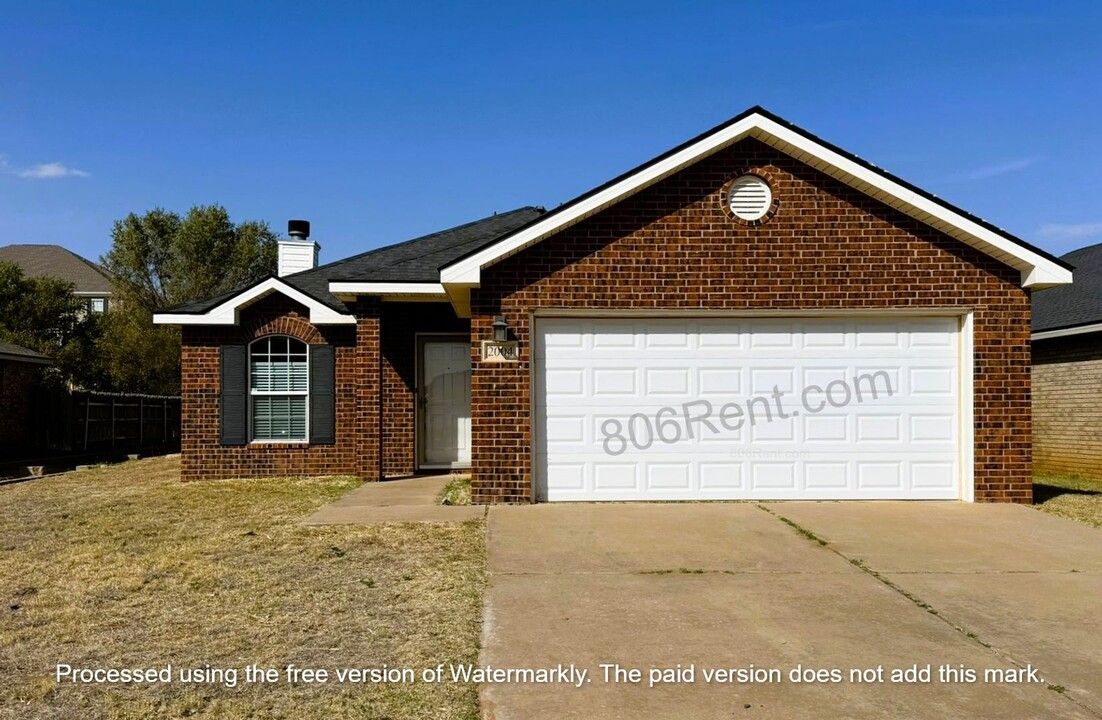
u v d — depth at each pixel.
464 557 7.07
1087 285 16.91
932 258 9.70
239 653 4.82
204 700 4.16
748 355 9.90
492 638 5.07
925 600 5.92
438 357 13.65
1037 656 4.83
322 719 3.96
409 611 5.59
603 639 5.07
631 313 9.74
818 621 5.44
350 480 12.83
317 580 6.36
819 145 9.42
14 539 8.22
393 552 7.27
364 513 9.17
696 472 9.85
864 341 9.90
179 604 5.78
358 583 6.27
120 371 31.05
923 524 8.45
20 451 19.27
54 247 45.91
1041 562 6.99
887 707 4.12
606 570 6.67
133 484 13.28
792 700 4.20
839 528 8.24
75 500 11.22
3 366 18.66
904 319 9.91
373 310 12.70
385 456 13.41
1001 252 9.56
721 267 9.70
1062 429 15.30
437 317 13.52
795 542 7.66
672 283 9.69
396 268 12.74
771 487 9.84
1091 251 20.05
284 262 16.77
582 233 9.68
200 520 9.16
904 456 9.87
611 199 9.48
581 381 9.84
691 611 5.63
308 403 13.63
